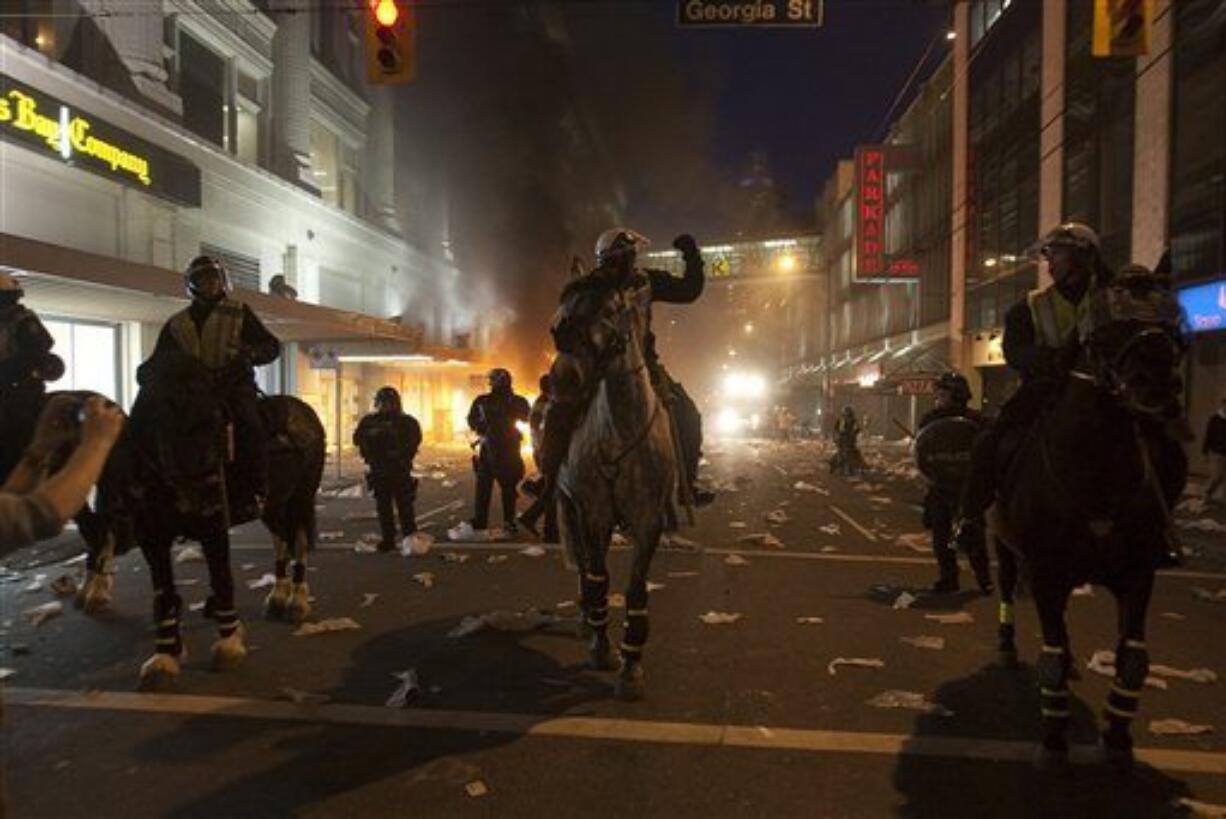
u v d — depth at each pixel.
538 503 6.43
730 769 4.79
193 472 5.93
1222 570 10.62
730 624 7.78
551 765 4.83
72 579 9.07
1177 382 4.26
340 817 4.26
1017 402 5.29
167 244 23.92
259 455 6.57
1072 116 24.47
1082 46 23.80
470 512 15.12
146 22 23.38
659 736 5.23
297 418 7.62
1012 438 5.28
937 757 4.96
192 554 10.56
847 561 10.86
